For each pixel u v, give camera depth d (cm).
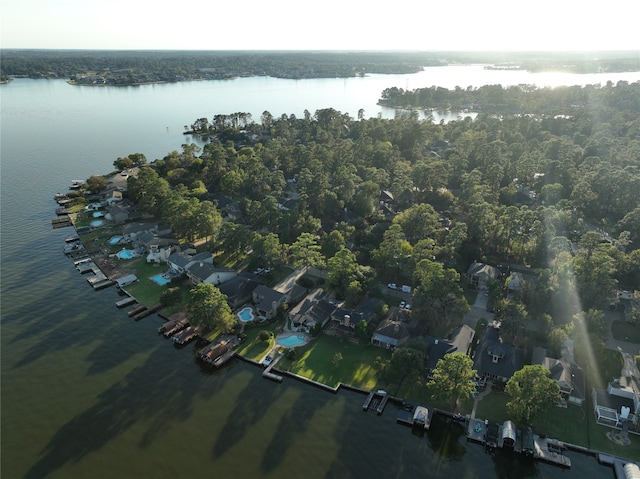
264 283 11200
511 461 6738
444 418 7412
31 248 13138
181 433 7056
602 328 8512
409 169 17988
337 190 15475
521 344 8800
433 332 9294
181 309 10319
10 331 9425
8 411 7419
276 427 7219
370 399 7725
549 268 10894
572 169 16062
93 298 10769
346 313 9600
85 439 6925
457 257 11681
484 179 16712
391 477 6438
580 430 7075
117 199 16375
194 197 15012
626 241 11569
